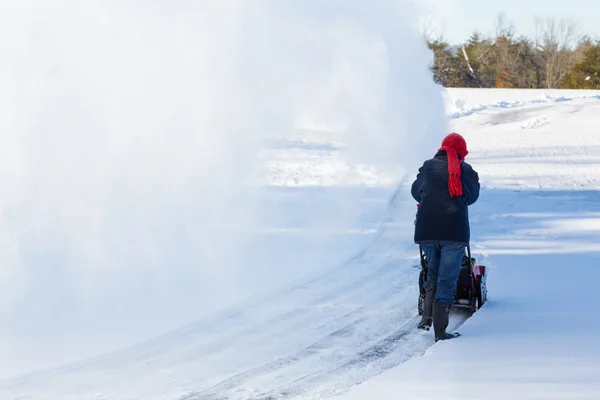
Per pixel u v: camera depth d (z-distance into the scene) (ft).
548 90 231.71
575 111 182.91
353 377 27.14
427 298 32.68
